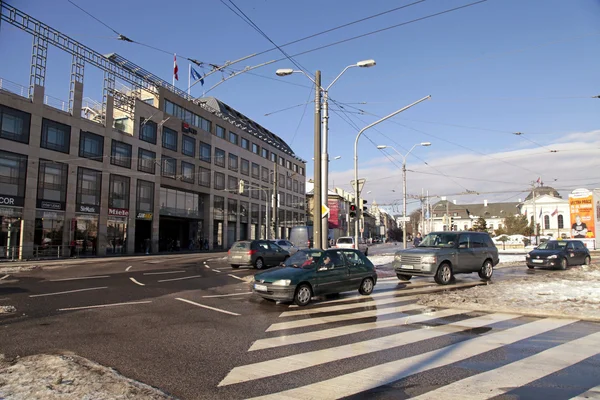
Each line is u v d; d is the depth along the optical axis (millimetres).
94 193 34594
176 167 45219
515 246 48062
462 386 4512
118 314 8516
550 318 8227
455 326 7539
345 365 5289
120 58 37094
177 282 14164
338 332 7102
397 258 14172
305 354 5781
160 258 29500
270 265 20109
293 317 8406
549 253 19266
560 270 18844
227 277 15852
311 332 7105
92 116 38344
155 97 43344
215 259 27703
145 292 11688
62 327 7285
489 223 114625
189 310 9070
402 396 4246
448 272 13617
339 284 10594
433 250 13797
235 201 57594
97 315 8375
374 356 5672
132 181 38406
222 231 54500
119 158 37125
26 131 29516
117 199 36781
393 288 12914
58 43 32125
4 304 9516
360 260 11516
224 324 7707
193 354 5762
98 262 24672
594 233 39312
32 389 4211
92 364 5113
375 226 137625
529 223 85312
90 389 4234
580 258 20297
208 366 5238
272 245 20562
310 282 9930
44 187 30562
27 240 29125
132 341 6410
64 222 31906
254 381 4703
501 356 5641
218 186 53438
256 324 7730
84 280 14430
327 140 16656
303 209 81188
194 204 49562
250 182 61844
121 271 18156
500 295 10633
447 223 62031
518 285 12422
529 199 91250
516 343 6320
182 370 5070
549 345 6207
